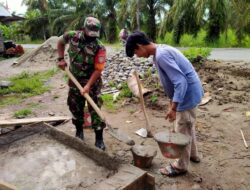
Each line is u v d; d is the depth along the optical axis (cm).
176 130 340
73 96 398
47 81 872
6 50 1570
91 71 383
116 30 2739
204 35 2141
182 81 288
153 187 311
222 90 697
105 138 452
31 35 3534
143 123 513
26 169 342
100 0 2836
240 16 1352
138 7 2281
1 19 1875
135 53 311
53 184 316
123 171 318
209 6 1848
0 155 370
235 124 509
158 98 624
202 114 553
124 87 686
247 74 855
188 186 337
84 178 324
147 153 362
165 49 296
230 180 350
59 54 389
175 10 1986
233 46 1892
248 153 411
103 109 583
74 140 384
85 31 359
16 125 469
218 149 421
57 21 3122
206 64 975
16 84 805
